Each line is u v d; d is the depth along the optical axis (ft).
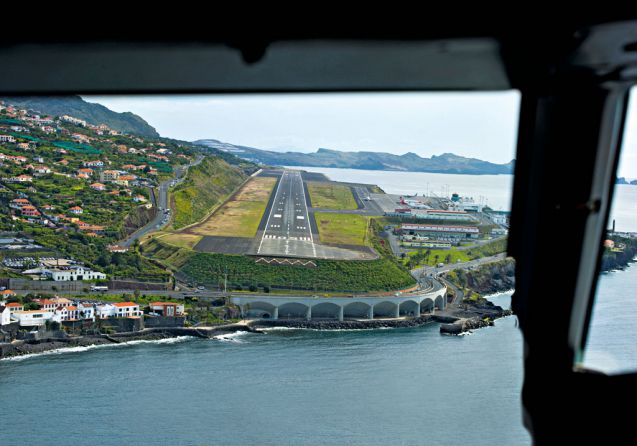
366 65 28.58
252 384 244.42
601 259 33.40
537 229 33.14
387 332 346.95
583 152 31.83
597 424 31.42
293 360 280.51
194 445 192.95
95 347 304.30
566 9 25.12
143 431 201.87
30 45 26.32
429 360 280.51
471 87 31.30
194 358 284.00
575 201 32.37
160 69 28.58
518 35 26.23
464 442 194.70
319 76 29.55
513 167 33.37
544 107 31.55
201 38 26.07
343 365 271.69
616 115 31.22
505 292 457.27
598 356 33.42
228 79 29.60
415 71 29.30
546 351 33.27
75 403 223.71
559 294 33.12
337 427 205.67
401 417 212.02
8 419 208.74
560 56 27.89
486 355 290.35
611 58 28.17
